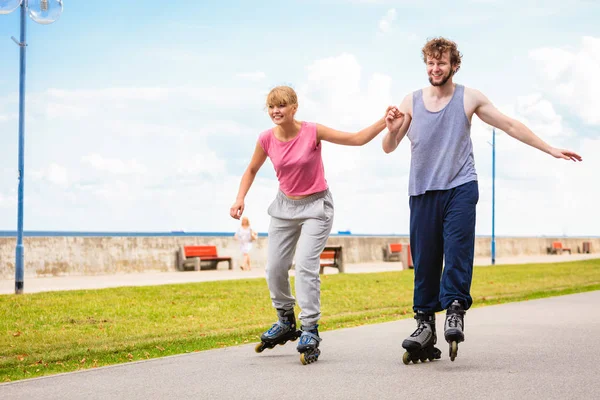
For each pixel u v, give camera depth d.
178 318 9.89
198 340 7.67
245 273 21.30
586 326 7.77
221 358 5.90
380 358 5.73
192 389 4.61
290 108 5.52
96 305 11.03
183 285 14.57
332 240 28.28
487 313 9.29
